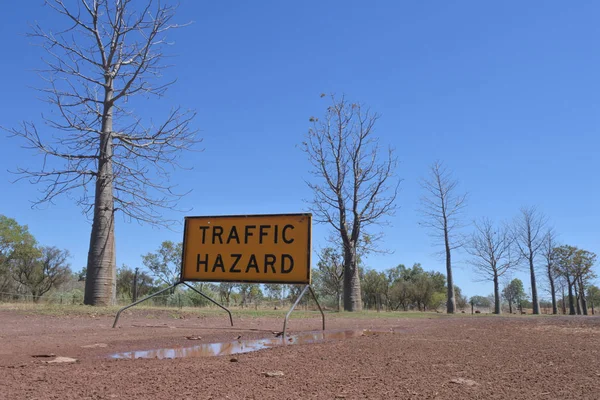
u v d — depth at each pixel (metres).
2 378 3.82
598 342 7.43
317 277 38.12
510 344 7.02
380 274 44.88
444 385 3.83
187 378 3.97
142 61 17.47
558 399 3.39
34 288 30.14
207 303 24.92
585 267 46.84
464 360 5.22
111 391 3.46
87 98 17.22
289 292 37.41
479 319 17.52
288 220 8.62
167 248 33.66
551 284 47.97
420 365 4.82
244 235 8.84
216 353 5.65
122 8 17.61
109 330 8.62
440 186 38.03
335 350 5.99
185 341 7.00
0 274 28.30
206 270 9.00
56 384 3.64
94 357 5.16
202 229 9.16
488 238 42.22
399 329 10.59
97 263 16.06
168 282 33.22
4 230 28.89
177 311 14.54
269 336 8.16
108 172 16.86
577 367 4.79
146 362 4.80
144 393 3.42
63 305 15.00
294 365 4.72
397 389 3.66
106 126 17.22
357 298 26.55
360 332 9.47
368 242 28.91
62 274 31.64
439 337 8.23
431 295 46.22
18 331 8.16
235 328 10.02
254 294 36.03
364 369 4.54
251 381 3.89
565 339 7.99
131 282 32.50
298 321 13.59
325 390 3.61
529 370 4.59
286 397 3.37
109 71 17.69
